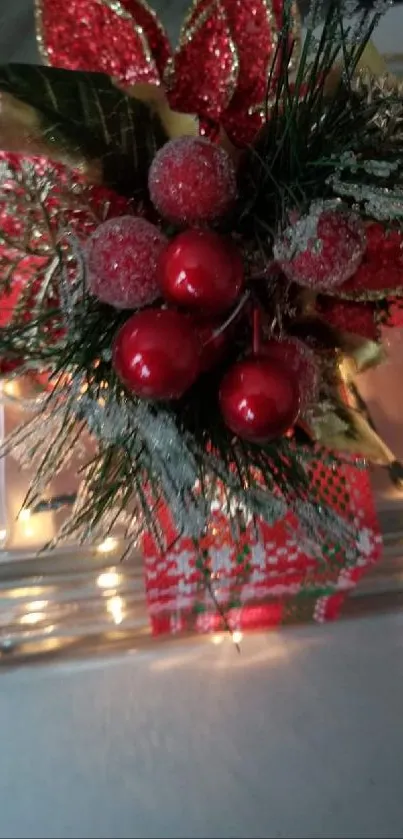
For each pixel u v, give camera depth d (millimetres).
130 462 129
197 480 142
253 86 137
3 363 141
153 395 117
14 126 120
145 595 184
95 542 178
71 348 130
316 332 145
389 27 217
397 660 182
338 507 181
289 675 178
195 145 120
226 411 120
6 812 157
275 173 130
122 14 129
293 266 123
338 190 117
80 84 117
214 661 179
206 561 162
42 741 167
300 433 149
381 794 163
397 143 126
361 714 174
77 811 158
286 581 181
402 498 194
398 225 128
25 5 223
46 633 180
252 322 127
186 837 156
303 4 144
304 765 166
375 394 199
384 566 191
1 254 138
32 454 151
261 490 136
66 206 132
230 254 118
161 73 137
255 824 158
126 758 165
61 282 127
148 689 174
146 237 121
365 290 134
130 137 126
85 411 127
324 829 158
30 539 181
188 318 121
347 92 127
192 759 166
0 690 172
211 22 130
